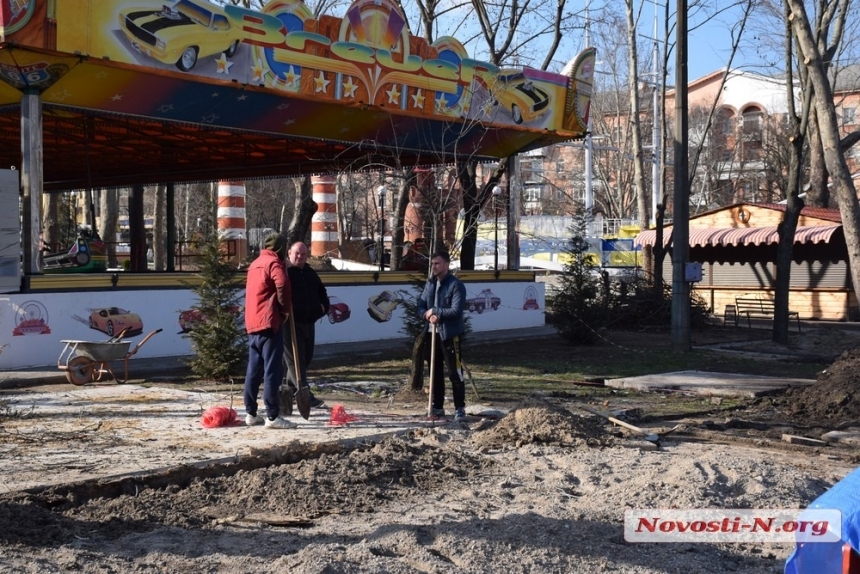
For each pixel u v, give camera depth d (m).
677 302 19.23
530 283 23.50
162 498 6.95
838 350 19.77
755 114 62.56
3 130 26.55
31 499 6.60
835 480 8.02
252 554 5.68
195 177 32.66
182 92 16.69
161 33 15.51
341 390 13.02
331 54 17.89
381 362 16.53
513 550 5.84
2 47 14.06
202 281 14.20
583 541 6.09
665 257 30.22
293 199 56.00
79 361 13.04
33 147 15.28
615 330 24.62
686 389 13.32
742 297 29.83
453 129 20.88
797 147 20.41
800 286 29.12
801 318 29.09
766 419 11.20
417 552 5.72
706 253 30.75
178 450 8.38
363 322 19.56
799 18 15.32
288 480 7.31
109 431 9.38
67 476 7.25
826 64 20.55
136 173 33.62
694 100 65.12
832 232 26.69
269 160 29.17
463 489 7.46
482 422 10.10
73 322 15.07
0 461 7.82
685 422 10.88
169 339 16.36
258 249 47.12
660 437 9.97
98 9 14.75
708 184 58.69
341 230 44.97
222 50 16.34
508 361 17.11
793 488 7.50
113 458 7.97
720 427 10.57
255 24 16.73
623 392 13.41
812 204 31.27
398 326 20.20
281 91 17.23
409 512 6.75
